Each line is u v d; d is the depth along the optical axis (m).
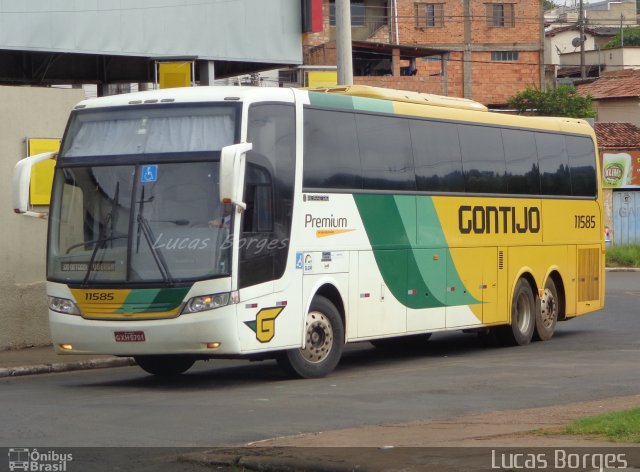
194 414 12.04
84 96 20.84
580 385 14.53
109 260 14.46
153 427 11.15
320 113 15.95
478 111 20.11
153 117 14.84
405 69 70.00
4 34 22.28
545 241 21.80
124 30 24.16
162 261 14.23
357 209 16.56
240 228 14.24
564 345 21.16
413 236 17.89
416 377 15.75
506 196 20.53
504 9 79.69
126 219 14.49
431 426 10.88
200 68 25.95
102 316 14.43
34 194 20.00
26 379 16.64
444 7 78.31
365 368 17.53
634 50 93.25
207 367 18.25
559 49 101.56
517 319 20.98
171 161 14.49
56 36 23.03
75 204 14.91
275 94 15.14
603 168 55.00
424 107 18.48
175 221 14.32
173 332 14.07
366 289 16.77
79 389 14.86
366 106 17.03
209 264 14.09
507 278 20.52
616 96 70.12
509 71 79.69
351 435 10.33
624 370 16.28
